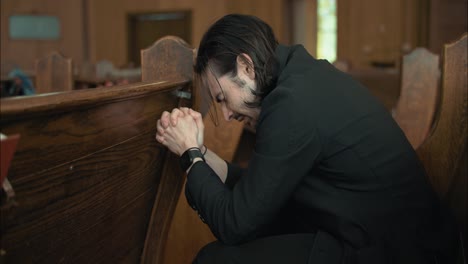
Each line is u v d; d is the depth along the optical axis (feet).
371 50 39.01
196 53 4.80
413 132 8.76
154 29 40.01
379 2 38.55
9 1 38.01
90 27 39.75
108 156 3.44
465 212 6.95
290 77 4.36
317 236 4.44
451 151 6.28
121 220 4.05
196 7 38.78
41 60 9.21
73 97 2.59
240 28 4.43
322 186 4.42
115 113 3.32
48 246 2.98
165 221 4.91
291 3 39.83
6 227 2.50
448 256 4.56
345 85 4.49
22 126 2.40
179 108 4.64
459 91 6.22
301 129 4.11
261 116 4.33
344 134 4.22
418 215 4.46
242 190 4.24
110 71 19.34
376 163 4.30
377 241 4.29
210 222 4.34
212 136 7.59
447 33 36.76
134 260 4.68
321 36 40.45
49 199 2.83
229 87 4.50
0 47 38.17
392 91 12.99
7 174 2.41
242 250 4.45
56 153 2.77
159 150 4.57
